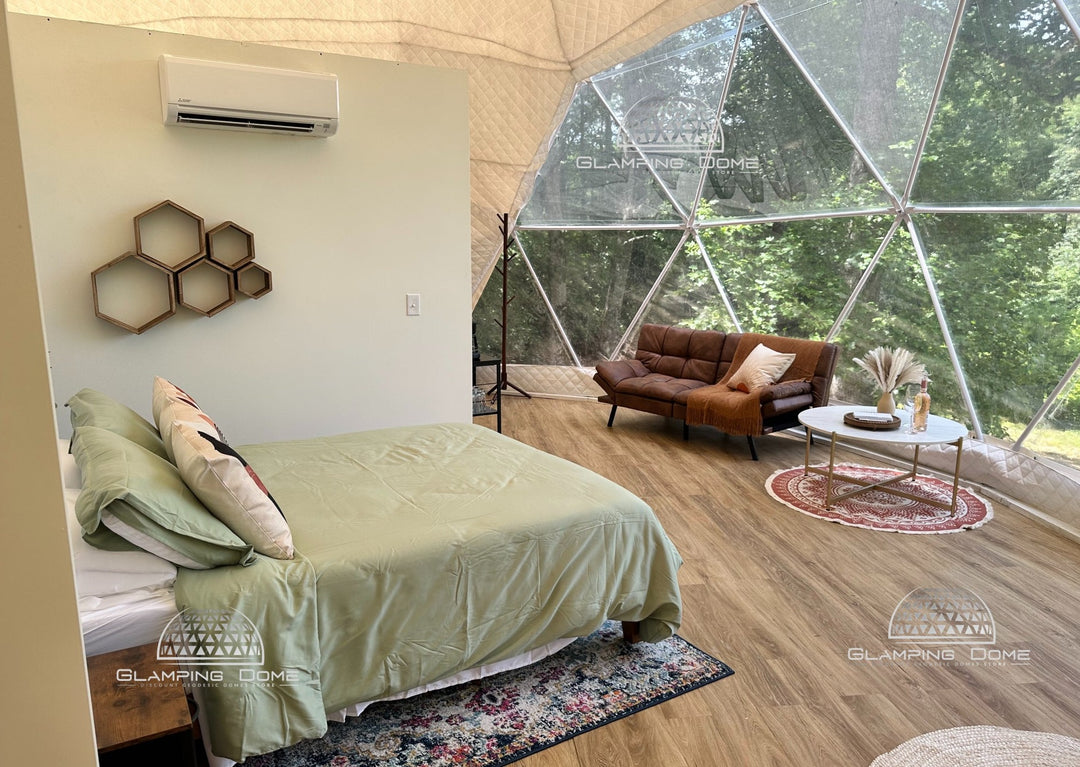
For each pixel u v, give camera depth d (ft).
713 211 19.77
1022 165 12.60
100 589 5.64
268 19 15.24
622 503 7.92
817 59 15.49
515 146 19.66
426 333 12.83
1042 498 12.51
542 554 7.27
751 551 11.11
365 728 6.90
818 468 15.38
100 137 9.93
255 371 11.49
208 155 10.61
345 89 11.42
